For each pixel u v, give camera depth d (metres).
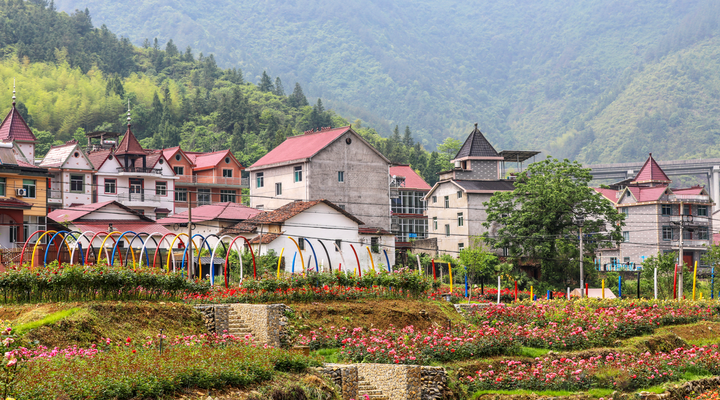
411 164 141.50
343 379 21.23
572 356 28.97
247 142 131.62
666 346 32.34
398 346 26.00
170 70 196.50
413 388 22.62
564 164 65.06
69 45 180.25
